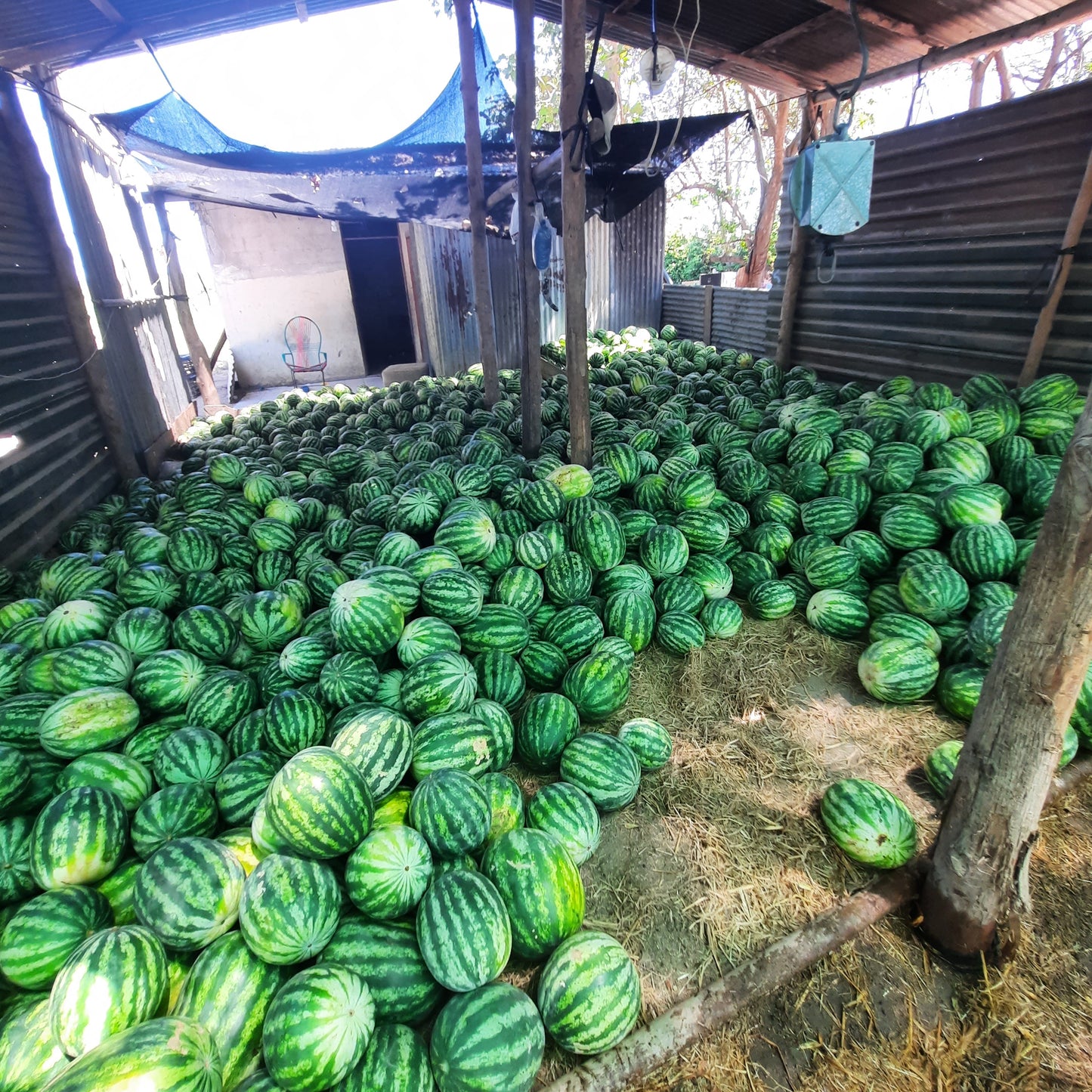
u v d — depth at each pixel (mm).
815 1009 2281
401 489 5484
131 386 8234
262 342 15336
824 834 2877
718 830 2955
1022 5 6199
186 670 3453
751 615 4570
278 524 5211
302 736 3100
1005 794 2100
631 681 3930
